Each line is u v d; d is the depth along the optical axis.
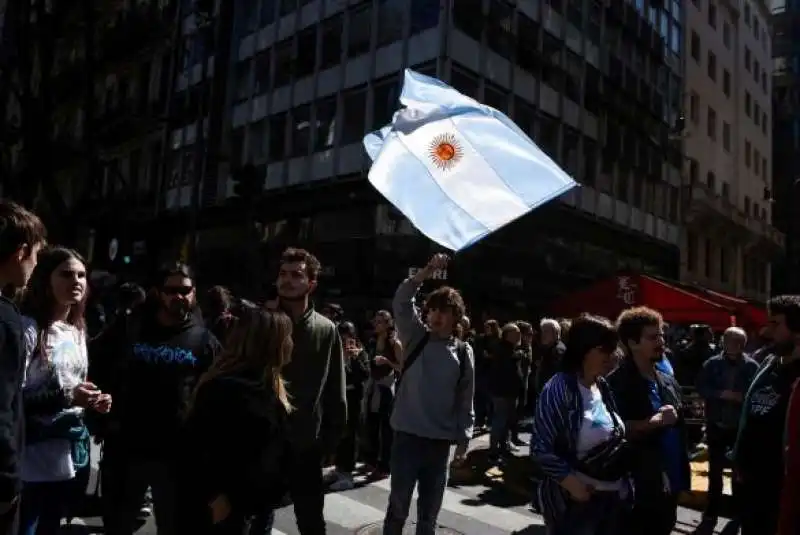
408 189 3.86
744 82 39.28
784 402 3.89
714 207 32.34
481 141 4.05
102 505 3.75
